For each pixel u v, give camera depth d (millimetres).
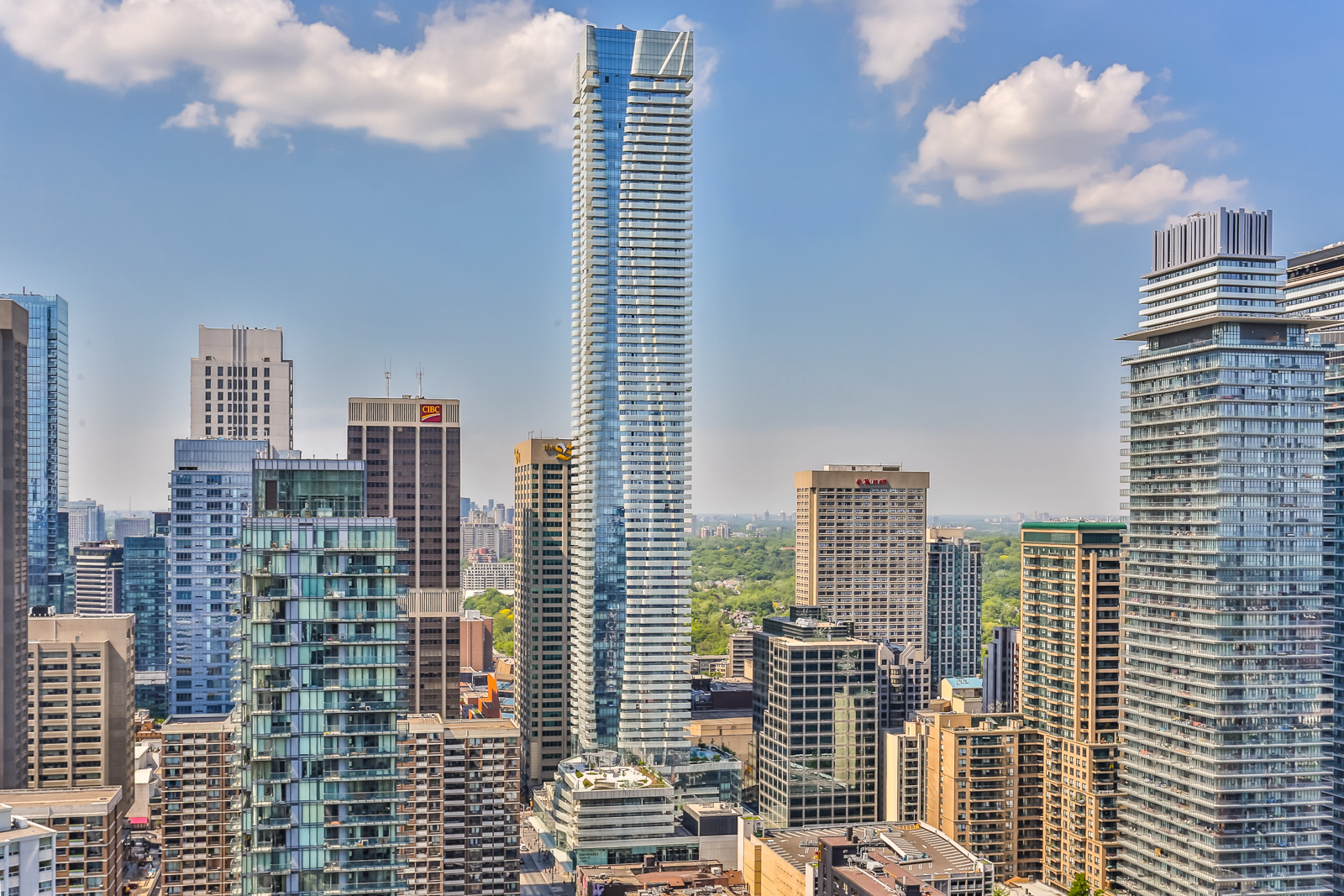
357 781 194750
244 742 195500
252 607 192875
